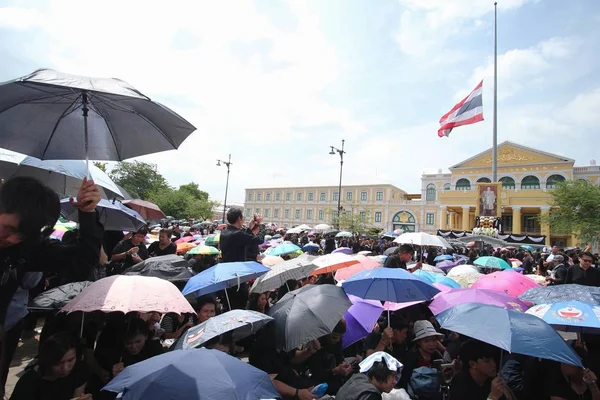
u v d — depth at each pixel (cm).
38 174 458
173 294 302
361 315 421
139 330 311
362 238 2583
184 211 4688
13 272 175
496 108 1981
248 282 584
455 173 4988
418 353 375
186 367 186
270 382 201
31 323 549
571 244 3841
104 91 199
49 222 165
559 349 257
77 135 261
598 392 293
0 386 189
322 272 550
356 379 264
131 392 175
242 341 473
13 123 239
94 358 316
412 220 5466
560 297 360
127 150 281
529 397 319
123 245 626
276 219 7075
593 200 2764
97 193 198
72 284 373
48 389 254
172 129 271
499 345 261
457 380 305
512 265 1271
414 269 688
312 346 346
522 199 4062
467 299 415
